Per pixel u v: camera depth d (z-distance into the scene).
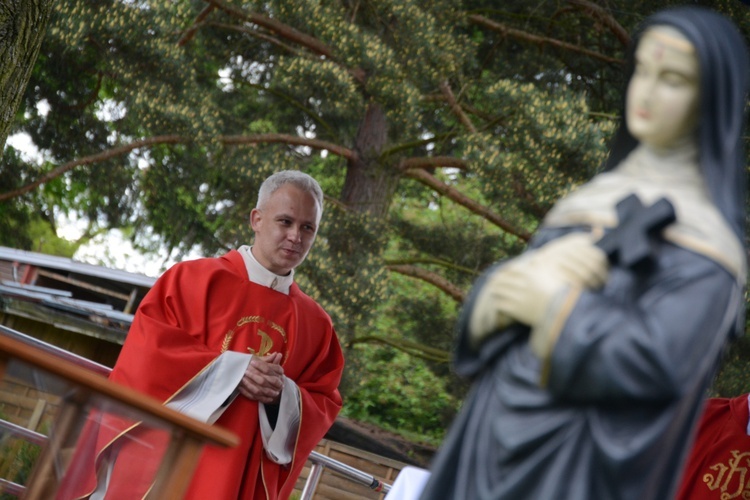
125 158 13.95
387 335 15.21
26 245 14.58
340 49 11.41
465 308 1.44
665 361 1.25
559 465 1.30
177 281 4.53
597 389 1.27
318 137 15.77
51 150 13.83
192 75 11.89
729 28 1.38
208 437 2.51
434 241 14.13
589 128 10.87
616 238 1.31
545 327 1.30
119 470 2.53
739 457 3.59
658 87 1.39
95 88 13.55
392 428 20.50
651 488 1.33
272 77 14.46
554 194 10.80
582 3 12.76
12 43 4.95
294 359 4.56
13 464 2.42
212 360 4.25
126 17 11.24
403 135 12.52
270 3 11.59
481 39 14.32
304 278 11.02
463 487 1.38
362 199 13.65
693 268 1.30
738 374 9.97
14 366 2.23
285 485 4.39
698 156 1.40
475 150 11.39
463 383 13.64
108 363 11.37
